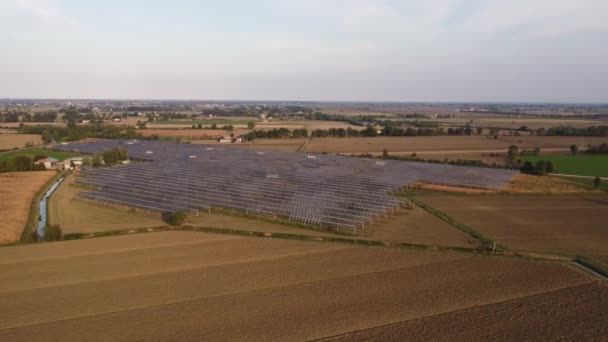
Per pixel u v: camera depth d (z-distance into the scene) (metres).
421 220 67.19
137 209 71.94
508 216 70.00
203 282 41.78
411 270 45.50
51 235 55.34
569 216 70.12
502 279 43.25
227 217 67.81
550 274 44.78
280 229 61.41
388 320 34.62
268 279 42.72
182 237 56.78
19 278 42.34
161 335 31.91
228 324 33.59
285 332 32.53
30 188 86.62
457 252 51.72
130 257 48.78
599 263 48.41
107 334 32.03
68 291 39.44
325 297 38.69
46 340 31.20
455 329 33.34
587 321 34.78
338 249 52.25
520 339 32.03
